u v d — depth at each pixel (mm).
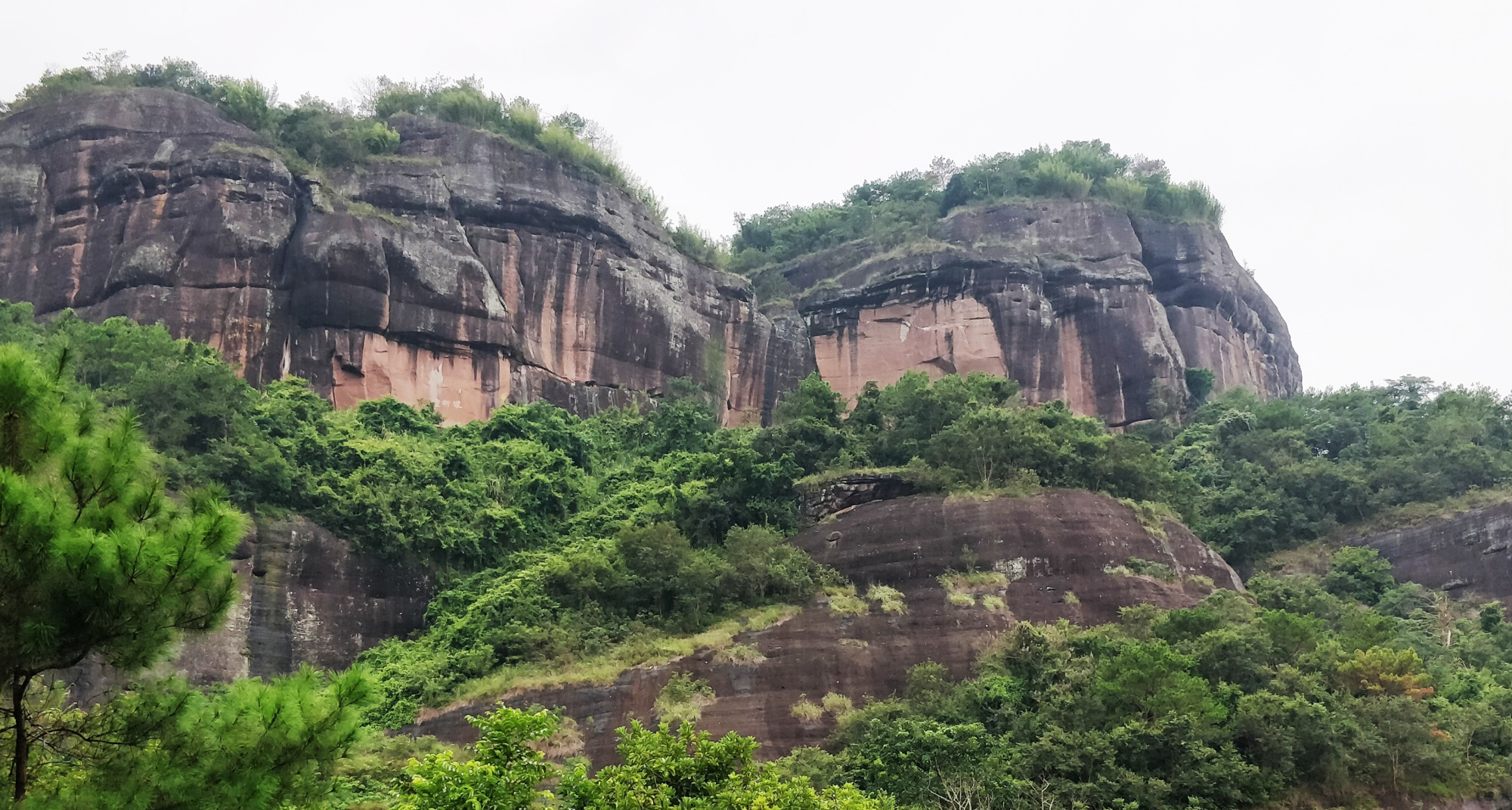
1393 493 69250
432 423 68875
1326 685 43781
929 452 60438
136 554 14422
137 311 67625
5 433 15219
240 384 57719
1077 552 52812
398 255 73188
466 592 55312
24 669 14312
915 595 51500
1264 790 38438
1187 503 64250
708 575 51750
